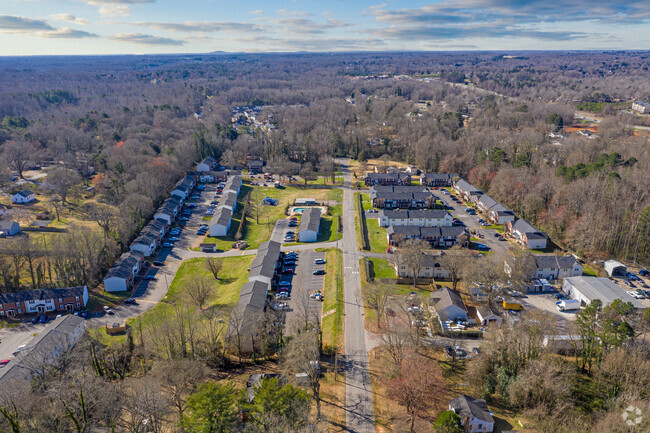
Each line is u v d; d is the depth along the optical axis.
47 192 192.00
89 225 164.62
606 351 87.69
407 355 89.81
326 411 80.38
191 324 104.69
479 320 110.69
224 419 63.19
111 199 185.38
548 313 104.69
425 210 177.38
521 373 85.56
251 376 89.12
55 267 127.94
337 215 182.88
